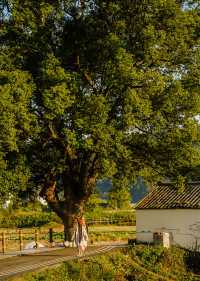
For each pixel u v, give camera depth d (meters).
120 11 35.28
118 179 39.16
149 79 34.38
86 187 40.06
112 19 35.84
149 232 42.84
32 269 25.67
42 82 34.09
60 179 42.03
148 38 34.41
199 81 35.88
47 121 35.84
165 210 42.34
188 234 41.38
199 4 36.94
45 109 35.09
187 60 36.91
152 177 39.75
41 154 37.53
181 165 37.72
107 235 50.75
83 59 36.59
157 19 34.97
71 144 34.53
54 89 32.22
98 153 35.41
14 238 49.16
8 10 36.31
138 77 33.41
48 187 40.19
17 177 34.62
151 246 36.22
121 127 35.12
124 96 34.06
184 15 34.88
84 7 37.00
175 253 35.91
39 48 35.94
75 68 37.22
